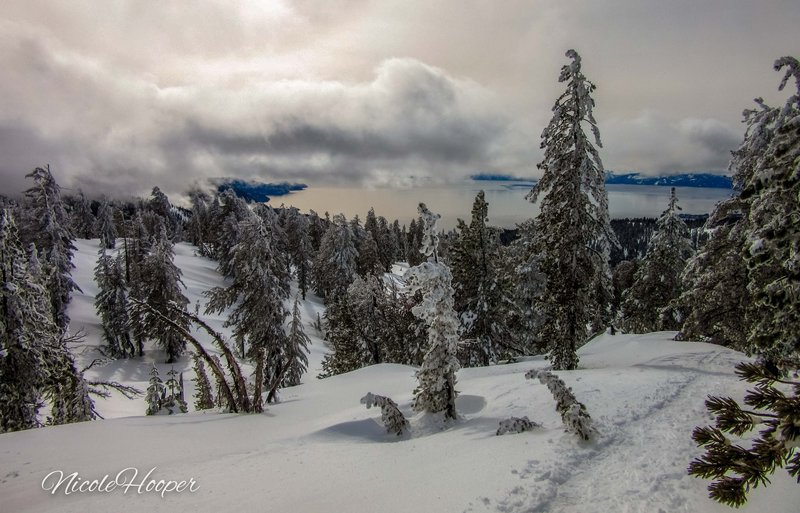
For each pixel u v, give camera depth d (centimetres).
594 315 1800
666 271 2878
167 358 4416
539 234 1791
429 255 1145
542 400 1091
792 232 532
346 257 6362
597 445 744
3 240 1705
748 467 299
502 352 2584
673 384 1080
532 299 2242
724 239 1602
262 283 3000
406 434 1046
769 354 813
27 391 1688
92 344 4334
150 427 1168
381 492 640
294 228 7238
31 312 1730
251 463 825
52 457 890
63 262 4122
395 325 3416
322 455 870
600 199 1612
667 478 624
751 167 1382
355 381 2114
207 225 8644
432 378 1103
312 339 5412
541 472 650
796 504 511
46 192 4225
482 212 2367
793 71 1023
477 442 845
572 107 1586
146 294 4347
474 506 568
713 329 1694
